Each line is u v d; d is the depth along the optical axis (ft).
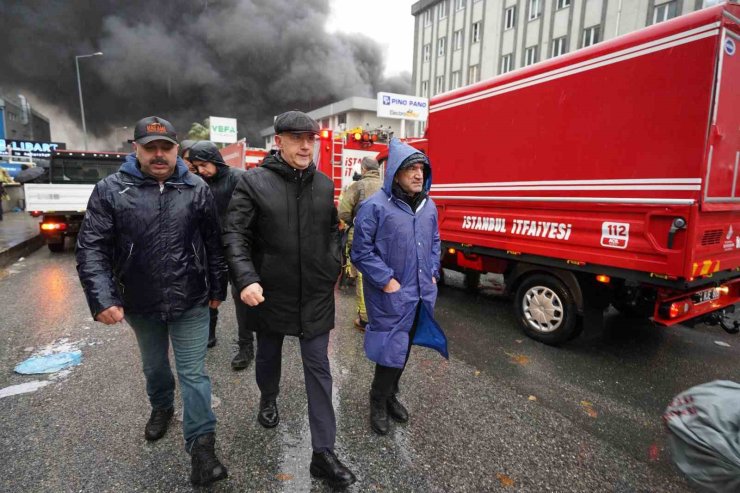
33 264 27.12
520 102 14.49
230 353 13.16
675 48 10.52
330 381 7.85
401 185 8.77
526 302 15.06
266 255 7.49
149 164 7.01
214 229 7.94
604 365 12.87
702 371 12.58
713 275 11.75
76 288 20.97
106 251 7.07
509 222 15.21
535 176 14.15
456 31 95.45
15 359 12.63
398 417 9.59
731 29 10.10
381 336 8.59
